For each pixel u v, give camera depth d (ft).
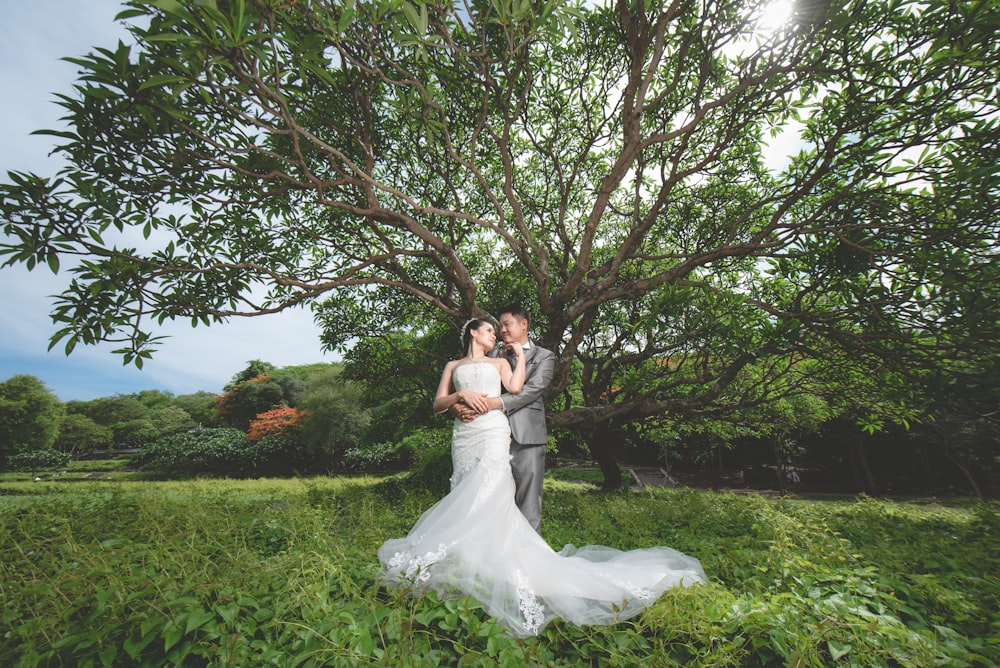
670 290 20.06
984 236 14.52
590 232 18.97
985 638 7.63
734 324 19.94
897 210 17.43
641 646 7.30
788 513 21.59
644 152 24.90
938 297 16.05
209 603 7.08
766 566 10.34
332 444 95.86
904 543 16.17
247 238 21.62
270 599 7.46
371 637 6.68
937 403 17.29
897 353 18.04
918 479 58.59
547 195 28.66
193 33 9.62
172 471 97.86
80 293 13.66
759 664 6.93
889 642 6.86
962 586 10.98
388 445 90.12
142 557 8.81
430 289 27.27
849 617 7.22
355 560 10.38
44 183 12.60
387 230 26.40
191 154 14.52
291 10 11.99
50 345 13.42
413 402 39.63
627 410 28.58
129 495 25.85
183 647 6.14
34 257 12.94
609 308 32.19
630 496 32.89
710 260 20.35
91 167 14.24
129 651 5.89
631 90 15.21
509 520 9.62
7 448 121.08
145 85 9.53
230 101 15.49
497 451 10.50
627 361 31.37
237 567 8.13
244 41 9.43
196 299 17.47
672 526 19.66
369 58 13.98
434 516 10.00
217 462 97.71
